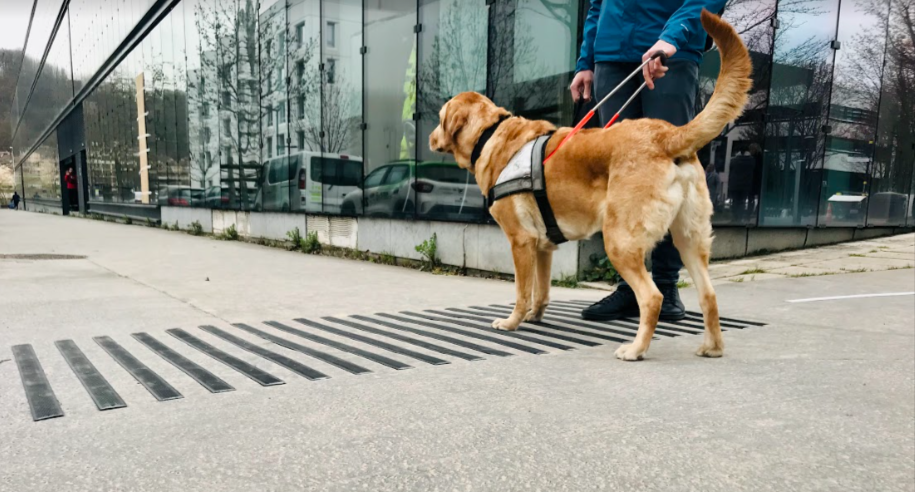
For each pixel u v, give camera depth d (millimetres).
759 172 6816
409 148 7066
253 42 11125
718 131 2361
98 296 4375
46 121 39688
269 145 10695
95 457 1498
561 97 5348
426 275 6152
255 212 11227
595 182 2680
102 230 15023
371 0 7656
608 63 3361
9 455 1512
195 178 14359
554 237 3012
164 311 3768
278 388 2107
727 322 3348
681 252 2633
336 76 8516
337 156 8555
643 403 1918
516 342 2896
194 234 13930
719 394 2010
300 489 1316
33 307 3857
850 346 2727
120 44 20641
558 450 1534
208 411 1853
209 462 1466
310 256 8406
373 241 7758
